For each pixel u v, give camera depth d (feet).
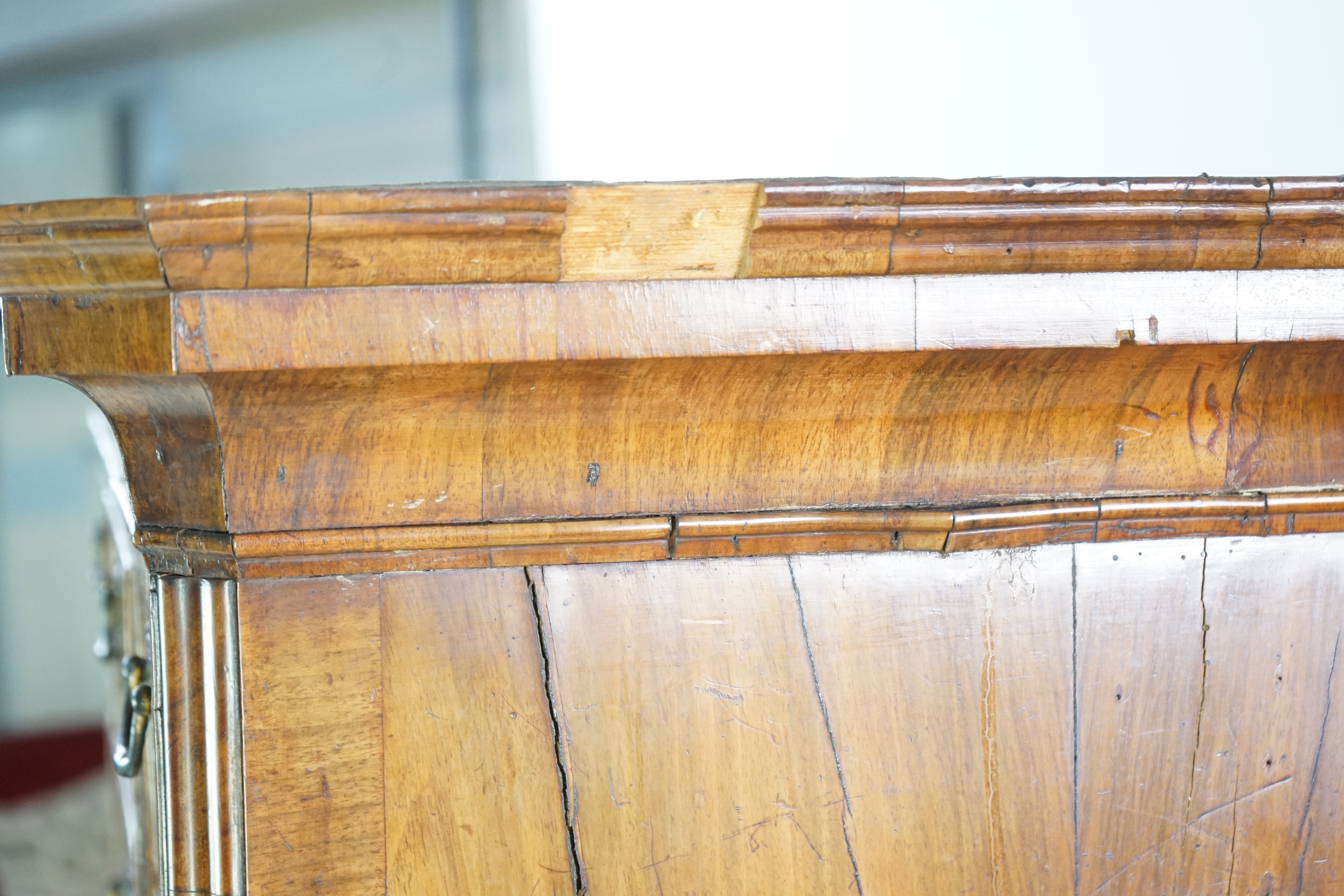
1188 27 8.63
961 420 2.52
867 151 11.18
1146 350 2.46
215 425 2.11
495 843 2.34
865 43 10.83
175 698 2.30
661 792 2.42
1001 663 2.59
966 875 2.54
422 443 2.26
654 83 12.69
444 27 14.20
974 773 2.56
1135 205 2.24
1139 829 2.63
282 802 2.25
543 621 2.39
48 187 14.61
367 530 2.27
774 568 2.51
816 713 2.50
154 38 14.49
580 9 13.19
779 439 2.45
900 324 2.29
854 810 2.50
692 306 2.20
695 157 12.55
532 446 2.33
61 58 14.20
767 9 11.75
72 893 9.18
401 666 2.31
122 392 2.21
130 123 14.73
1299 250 2.39
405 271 2.03
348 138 14.85
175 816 2.31
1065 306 2.36
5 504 14.53
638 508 2.42
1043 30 9.55
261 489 2.20
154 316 2.00
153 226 1.87
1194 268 2.38
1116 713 2.63
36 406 14.64
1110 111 9.28
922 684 2.55
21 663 14.71
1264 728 2.71
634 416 2.34
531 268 2.09
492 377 2.18
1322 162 8.32
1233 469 2.70
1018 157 9.77
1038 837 2.58
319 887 2.27
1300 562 2.76
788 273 2.21
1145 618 2.67
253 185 15.02
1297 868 2.72
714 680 2.46
